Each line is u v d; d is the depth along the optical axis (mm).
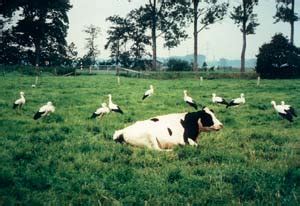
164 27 75312
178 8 72312
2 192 8023
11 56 86688
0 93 28000
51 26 87938
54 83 38250
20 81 40094
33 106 22188
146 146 12023
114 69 68562
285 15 74250
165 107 22859
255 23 70125
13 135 13586
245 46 70500
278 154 11398
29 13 87562
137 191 8219
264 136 14305
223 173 9258
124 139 12414
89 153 11320
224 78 57594
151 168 9828
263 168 9648
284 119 19484
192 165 10289
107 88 34500
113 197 7957
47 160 10328
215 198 7781
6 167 9680
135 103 24500
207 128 12594
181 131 12250
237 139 13703
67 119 17719
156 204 7539
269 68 57375
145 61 91562
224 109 22859
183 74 57906
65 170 9609
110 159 10719
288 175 9016
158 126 12078
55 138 13336
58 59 91438
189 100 22750
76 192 8188
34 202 7504
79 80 43719
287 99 28016
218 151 11422
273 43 57688
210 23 70312
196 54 70938
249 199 7809
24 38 87250
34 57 89625
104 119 18125
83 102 24391
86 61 97875
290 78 57156
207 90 35094
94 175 9250
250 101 27047
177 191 8344
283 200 7484
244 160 10703
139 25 82812
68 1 89188
